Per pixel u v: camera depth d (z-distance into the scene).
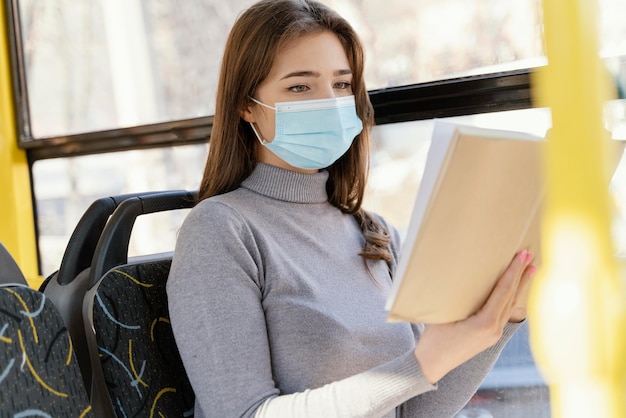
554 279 0.51
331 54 1.41
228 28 2.18
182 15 2.24
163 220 2.31
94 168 2.44
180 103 2.29
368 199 1.92
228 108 1.42
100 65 2.41
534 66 1.71
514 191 0.90
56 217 2.55
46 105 2.52
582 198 0.49
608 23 1.59
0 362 1.09
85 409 1.18
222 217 1.29
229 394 1.18
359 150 1.53
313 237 1.40
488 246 0.94
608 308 0.50
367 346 1.32
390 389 1.09
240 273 1.25
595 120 0.49
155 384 1.32
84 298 1.31
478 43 1.78
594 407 0.50
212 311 1.21
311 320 1.27
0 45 2.51
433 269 0.91
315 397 1.13
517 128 1.74
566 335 0.51
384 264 1.48
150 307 1.36
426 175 0.89
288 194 1.41
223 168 1.43
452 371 1.38
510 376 1.75
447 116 1.81
